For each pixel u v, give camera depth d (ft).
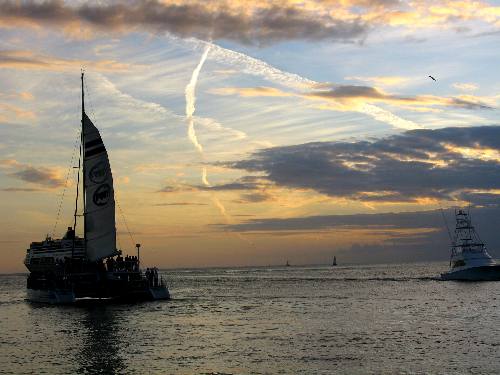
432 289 428.97
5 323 244.01
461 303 306.55
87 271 329.31
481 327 211.20
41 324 238.07
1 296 444.55
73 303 320.91
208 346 176.45
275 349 169.68
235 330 210.59
